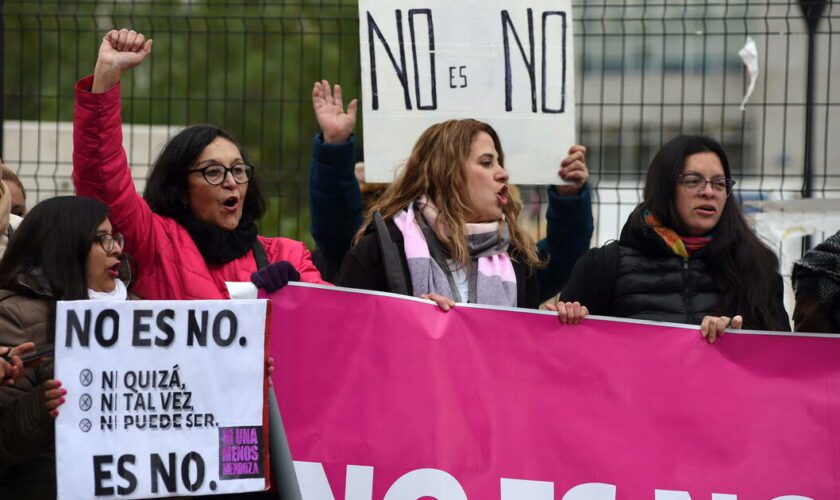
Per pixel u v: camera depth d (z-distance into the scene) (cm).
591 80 1362
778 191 1061
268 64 1631
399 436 655
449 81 809
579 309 674
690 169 726
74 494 561
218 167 688
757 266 725
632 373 675
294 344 653
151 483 567
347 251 777
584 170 805
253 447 577
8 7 1519
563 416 668
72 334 567
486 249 711
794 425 677
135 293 671
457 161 714
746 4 1082
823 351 681
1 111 1082
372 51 806
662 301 723
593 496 666
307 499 646
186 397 574
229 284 650
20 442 562
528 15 816
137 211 668
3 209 732
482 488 658
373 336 659
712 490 671
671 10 1383
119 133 665
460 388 662
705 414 675
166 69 1667
